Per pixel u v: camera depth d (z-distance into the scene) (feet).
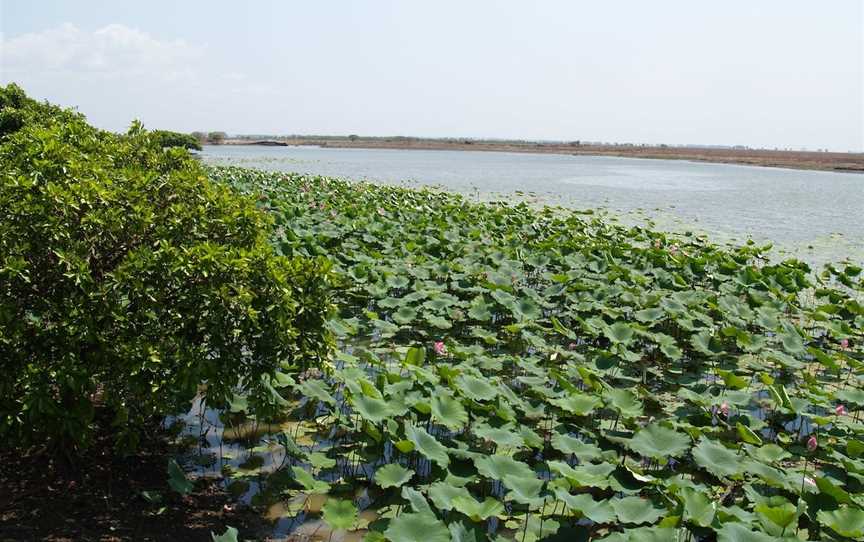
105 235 18.13
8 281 16.20
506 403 22.79
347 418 21.31
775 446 20.93
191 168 25.71
